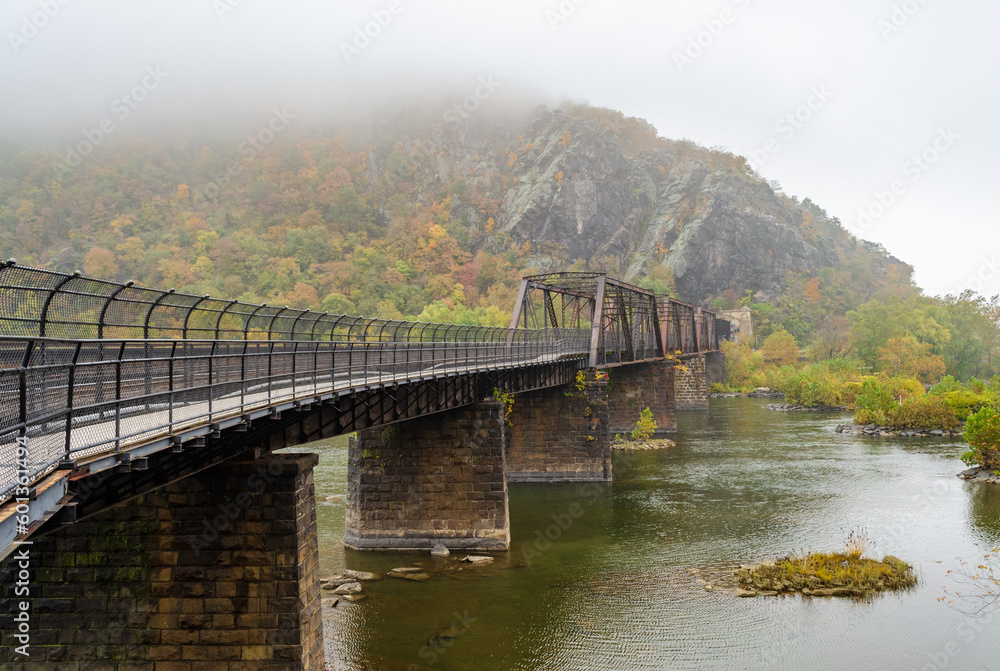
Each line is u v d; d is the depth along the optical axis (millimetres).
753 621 26516
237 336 36969
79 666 19625
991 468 52125
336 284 142375
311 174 185750
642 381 80000
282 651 19266
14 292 11188
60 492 10477
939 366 135000
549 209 197500
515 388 41812
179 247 140375
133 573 19672
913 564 32719
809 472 55250
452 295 156000
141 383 14289
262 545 19484
